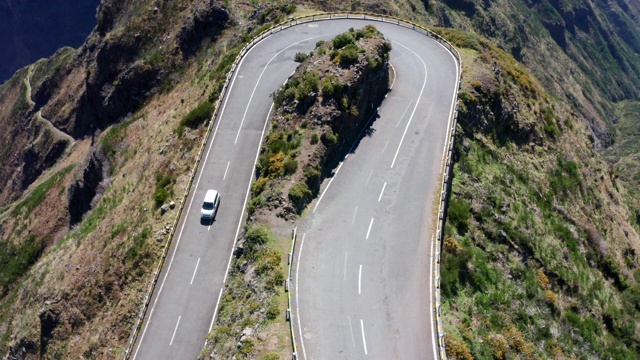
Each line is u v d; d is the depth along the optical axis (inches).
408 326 1387.8
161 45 3698.3
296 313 1412.4
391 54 2556.6
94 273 2053.4
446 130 2050.9
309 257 1574.8
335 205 1750.7
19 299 2605.8
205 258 1800.0
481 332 1449.3
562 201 2213.3
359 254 1583.4
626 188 3120.1
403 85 2316.7
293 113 2012.8
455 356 1327.5
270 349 1315.2
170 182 2160.4
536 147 2353.6
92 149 3580.2
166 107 3129.9
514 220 1914.4
